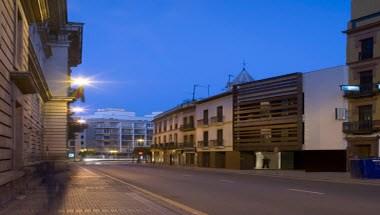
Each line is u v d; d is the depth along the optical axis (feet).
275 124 185.06
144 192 68.80
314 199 60.34
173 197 65.00
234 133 211.00
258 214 46.50
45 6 70.69
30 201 54.13
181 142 287.07
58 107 172.86
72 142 448.24
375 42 150.82
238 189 78.38
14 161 56.03
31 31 89.40
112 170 170.91
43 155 150.10
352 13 159.74
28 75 53.42
